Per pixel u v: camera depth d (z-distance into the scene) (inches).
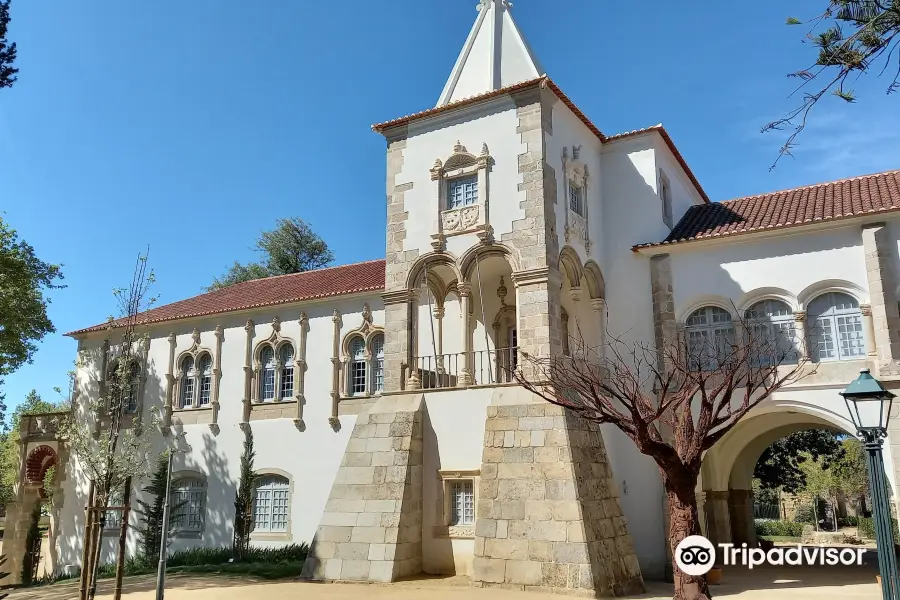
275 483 1002.7
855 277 717.9
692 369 759.1
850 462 1660.9
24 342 1195.3
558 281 737.6
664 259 819.4
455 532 694.5
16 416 2159.2
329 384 991.0
